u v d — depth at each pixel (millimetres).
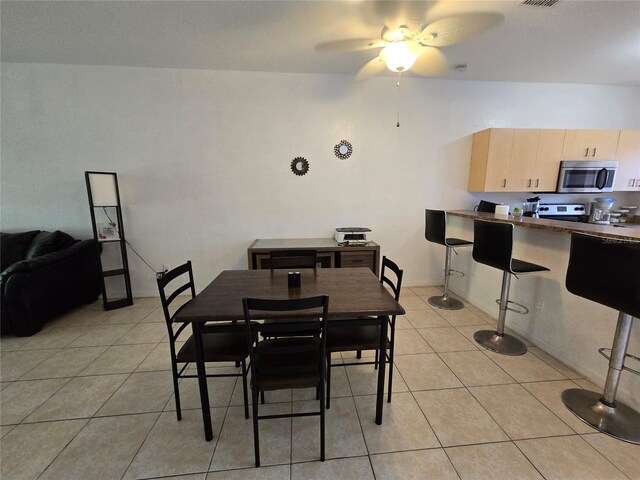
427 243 3797
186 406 1785
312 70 3188
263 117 3314
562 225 2082
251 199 3469
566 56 2758
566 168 3338
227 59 2889
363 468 1372
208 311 1433
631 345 1688
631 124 3709
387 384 1966
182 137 3271
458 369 2113
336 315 1425
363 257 3180
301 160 3434
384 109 3436
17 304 2502
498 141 3275
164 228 3438
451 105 3492
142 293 3531
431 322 2855
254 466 1386
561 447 1470
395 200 3645
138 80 3115
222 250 3543
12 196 3150
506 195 3775
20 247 2949
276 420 1664
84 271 3186
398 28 2037
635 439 1485
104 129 3166
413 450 1464
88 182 2840
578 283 1523
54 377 2051
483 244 2342
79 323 2861
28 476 1351
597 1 1899
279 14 2074
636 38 2398
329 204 3564
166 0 1915
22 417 1690
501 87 3498
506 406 1747
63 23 2186
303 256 2318
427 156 3582
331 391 1898
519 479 1312
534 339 2420
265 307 1251
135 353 2352
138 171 3285
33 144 3094
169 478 1335
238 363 2178
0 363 2211
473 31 1863
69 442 1526
